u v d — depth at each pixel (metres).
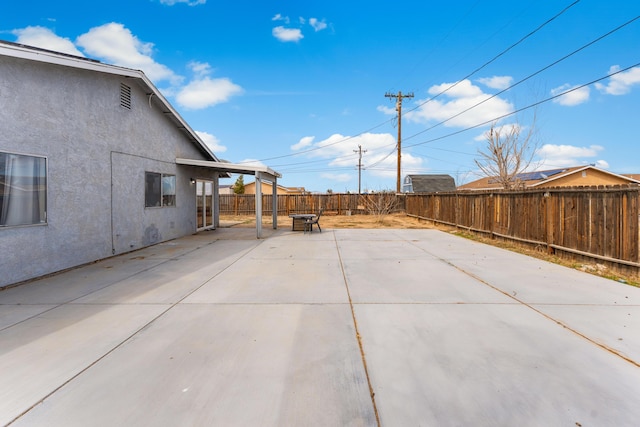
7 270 4.88
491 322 3.45
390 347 2.89
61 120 5.82
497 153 15.57
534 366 2.57
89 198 6.52
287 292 4.55
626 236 5.31
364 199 21.97
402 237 10.56
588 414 2.02
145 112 8.53
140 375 2.45
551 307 3.90
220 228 13.85
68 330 3.27
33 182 5.32
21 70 5.09
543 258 6.94
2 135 4.81
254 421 1.96
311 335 3.14
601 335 3.12
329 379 2.40
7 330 3.27
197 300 4.21
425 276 5.42
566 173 24.73
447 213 13.60
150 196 8.83
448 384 2.33
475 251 7.88
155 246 8.72
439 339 3.05
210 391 2.25
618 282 5.00
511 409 2.06
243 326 3.37
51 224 5.63
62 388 2.28
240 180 41.00
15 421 1.95
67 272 5.77
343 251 7.90
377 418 1.99
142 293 4.52
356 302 4.11
